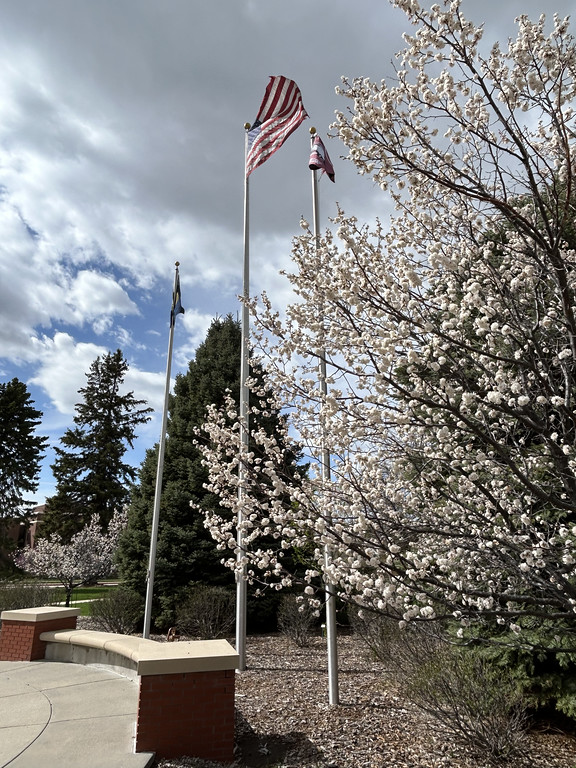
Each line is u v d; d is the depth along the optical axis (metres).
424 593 3.11
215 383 13.08
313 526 3.32
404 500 3.90
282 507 4.06
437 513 3.74
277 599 11.12
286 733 4.41
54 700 5.01
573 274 3.36
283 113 8.06
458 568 3.65
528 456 3.88
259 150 8.07
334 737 4.28
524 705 4.26
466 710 3.97
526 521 3.12
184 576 11.36
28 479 31.73
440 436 3.33
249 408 5.48
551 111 2.76
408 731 4.36
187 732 3.87
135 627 10.90
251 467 4.64
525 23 3.02
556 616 2.95
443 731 4.08
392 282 3.10
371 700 5.29
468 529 3.62
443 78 2.97
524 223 2.85
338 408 3.37
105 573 16.09
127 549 11.91
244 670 6.86
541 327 3.67
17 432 31.86
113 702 4.94
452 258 3.85
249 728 4.54
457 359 3.47
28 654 6.85
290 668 6.99
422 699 4.34
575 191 3.52
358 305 3.09
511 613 2.98
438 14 2.74
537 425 3.12
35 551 19.64
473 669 4.31
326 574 3.47
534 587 3.57
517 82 2.84
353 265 3.36
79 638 6.63
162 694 3.90
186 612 9.66
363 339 3.21
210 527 4.75
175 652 4.18
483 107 3.18
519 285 3.56
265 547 11.18
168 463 12.68
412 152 3.14
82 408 36.06
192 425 12.82
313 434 4.37
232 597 10.13
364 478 3.93
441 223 4.10
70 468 32.91
